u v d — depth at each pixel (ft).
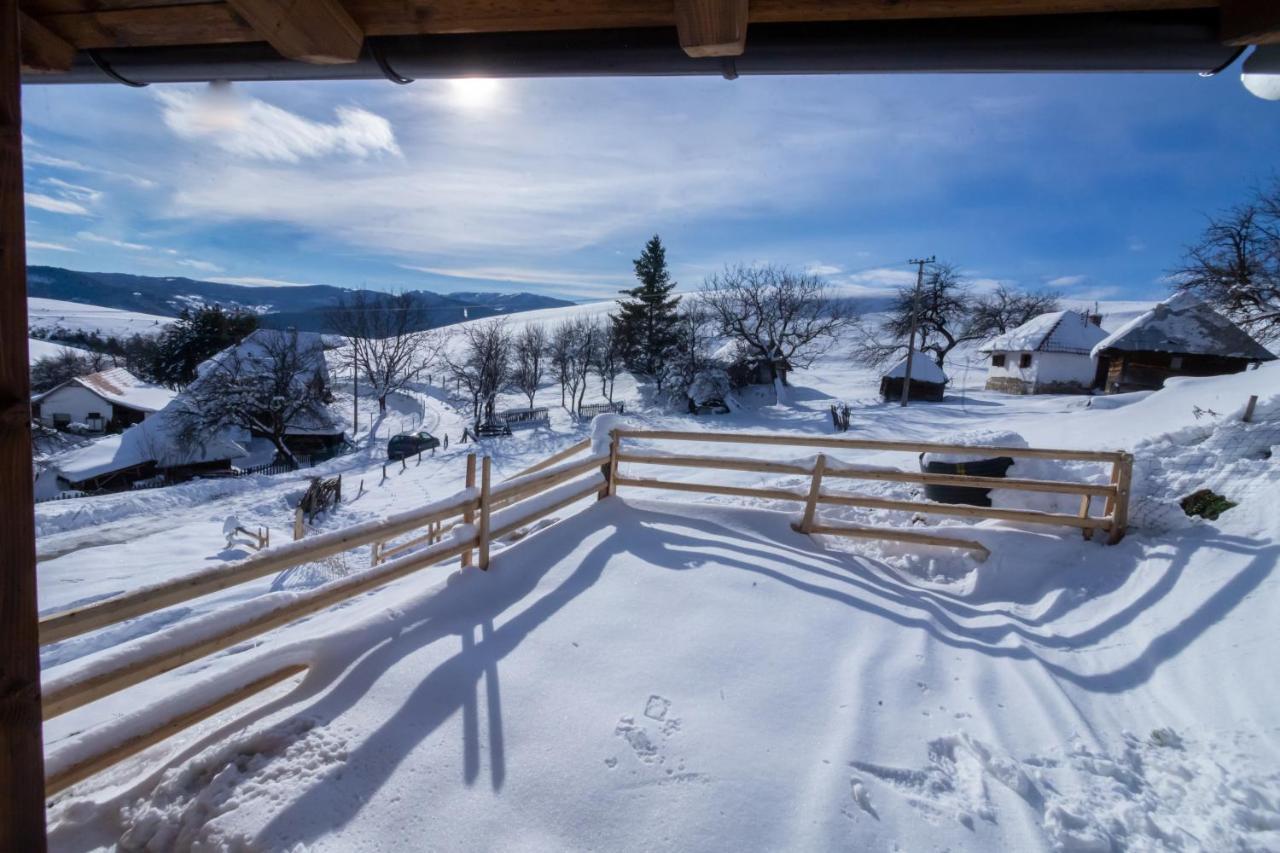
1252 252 76.79
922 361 129.18
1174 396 47.55
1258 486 19.13
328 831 7.54
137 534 58.39
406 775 8.48
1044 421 56.59
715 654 12.25
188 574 8.66
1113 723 11.34
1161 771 9.98
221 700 9.22
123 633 27.12
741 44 6.00
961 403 115.44
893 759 9.86
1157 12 5.78
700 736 9.86
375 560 32.07
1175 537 17.21
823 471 19.20
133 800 8.13
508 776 8.65
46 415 138.51
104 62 6.97
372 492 78.89
